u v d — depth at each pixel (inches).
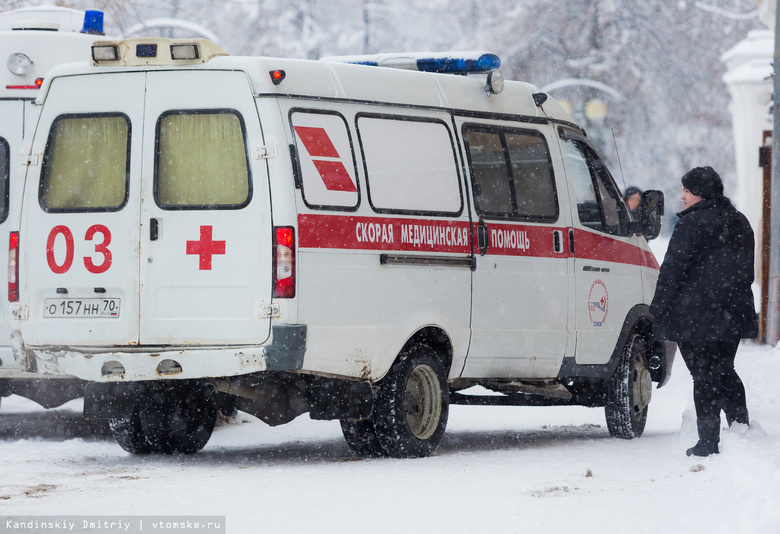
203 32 2532.0
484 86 1053.2
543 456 947.3
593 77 3745.1
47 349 933.8
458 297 987.3
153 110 911.0
